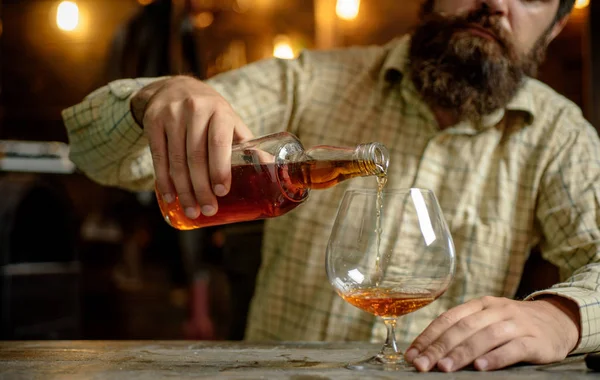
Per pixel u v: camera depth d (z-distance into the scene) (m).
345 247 0.99
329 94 1.74
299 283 1.63
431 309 1.57
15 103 5.83
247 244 2.09
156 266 5.00
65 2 5.48
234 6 5.30
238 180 1.11
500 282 1.59
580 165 1.58
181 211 1.17
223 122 1.10
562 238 1.56
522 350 0.95
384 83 1.71
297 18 5.68
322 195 1.64
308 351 1.15
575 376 0.90
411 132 1.66
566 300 1.08
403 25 5.77
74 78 5.82
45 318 2.85
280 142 1.12
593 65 3.04
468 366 0.97
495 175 1.61
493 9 1.53
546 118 1.64
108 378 0.88
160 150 1.14
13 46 5.81
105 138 1.38
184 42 3.81
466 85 1.55
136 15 3.74
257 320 1.70
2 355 1.10
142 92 1.28
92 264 4.91
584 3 3.73
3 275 2.65
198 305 3.61
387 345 1.03
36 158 3.71
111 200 5.19
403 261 0.97
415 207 0.98
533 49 1.64
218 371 0.94
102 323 4.58
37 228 2.97
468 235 1.58
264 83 1.74
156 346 1.21
